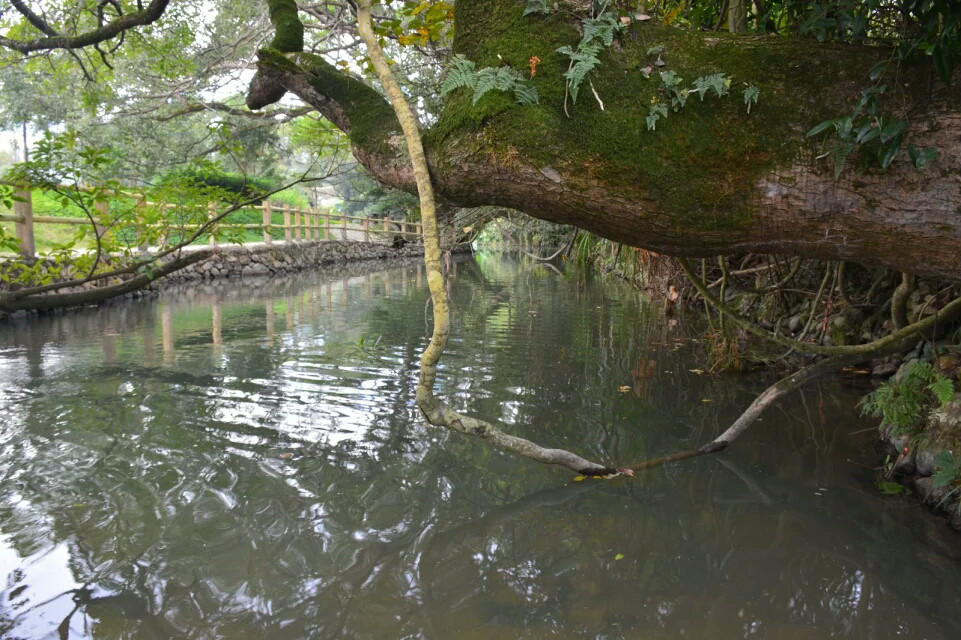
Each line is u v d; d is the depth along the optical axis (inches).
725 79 73.5
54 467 131.1
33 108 698.2
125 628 80.0
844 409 163.8
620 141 75.0
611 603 85.4
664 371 210.1
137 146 538.3
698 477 124.7
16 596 86.4
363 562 95.9
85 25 340.5
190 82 352.2
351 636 79.0
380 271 746.2
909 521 106.4
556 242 547.8
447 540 102.4
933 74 68.1
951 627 79.5
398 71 270.7
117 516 110.0
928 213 68.0
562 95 78.0
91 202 225.3
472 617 82.5
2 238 215.8
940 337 160.2
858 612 82.7
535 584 90.1
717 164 73.4
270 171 793.6
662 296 369.4
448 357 235.3
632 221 77.3
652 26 82.4
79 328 310.5
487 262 866.8
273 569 93.7
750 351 224.8
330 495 118.3
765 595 87.0
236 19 395.9
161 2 241.6
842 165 67.7
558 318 332.5
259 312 370.0
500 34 84.5
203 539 102.5
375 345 262.2
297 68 117.4
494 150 78.4
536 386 191.9
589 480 124.4
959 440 113.0
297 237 789.2
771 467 129.0
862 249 73.4
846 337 205.3
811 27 80.8
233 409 170.7
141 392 188.4
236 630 79.9
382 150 101.2
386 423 158.7
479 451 140.3
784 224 73.8
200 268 573.6
